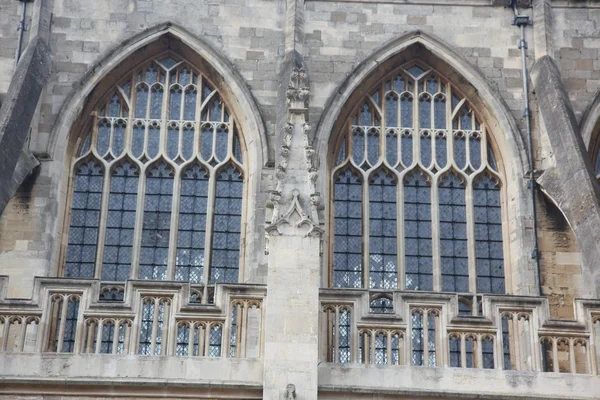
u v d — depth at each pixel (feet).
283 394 123.54
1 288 131.95
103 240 160.97
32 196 158.92
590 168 151.43
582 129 166.71
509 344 147.13
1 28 169.89
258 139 163.84
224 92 169.37
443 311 132.36
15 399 126.00
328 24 171.22
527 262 158.51
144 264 160.04
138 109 168.96
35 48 163.94
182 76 171.01
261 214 159.43
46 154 161.07
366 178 165.68
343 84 167.32
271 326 126.31
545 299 132.77
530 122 166.61
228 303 131.64
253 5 172.45
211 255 160.76
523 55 170.91
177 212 162.81
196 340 145.69
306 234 130.21
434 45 171.12
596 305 132.36
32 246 156.35
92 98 167.12
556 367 130.21
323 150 163.22
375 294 147.33
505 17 173.37
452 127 169.48
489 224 164.55
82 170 164.96
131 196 164.25
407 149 168.66
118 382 126.62
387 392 127.03
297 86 138.62
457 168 167.32
